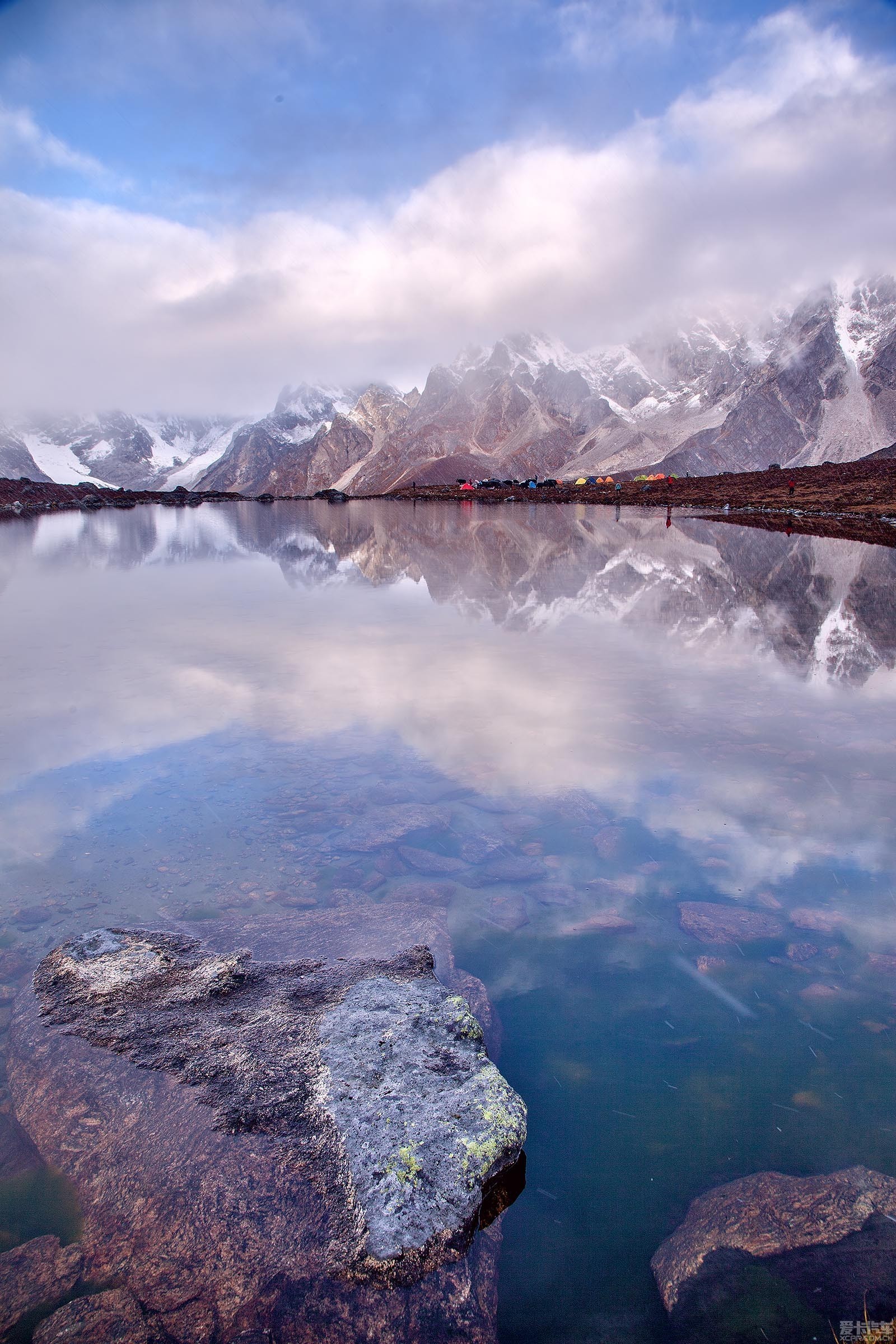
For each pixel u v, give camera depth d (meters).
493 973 4.36
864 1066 3.62
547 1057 3.73
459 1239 2.83
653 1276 2.74
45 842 5.78
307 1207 2.91
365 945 4.52
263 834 5.90
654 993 4.17
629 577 20.91
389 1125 3.21
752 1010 4.01
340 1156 3.08
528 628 13.88
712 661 11.09
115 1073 3.56
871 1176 3.07
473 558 27.48
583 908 4.93
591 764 7.13
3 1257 2.87
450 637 13.02
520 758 7.29
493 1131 3.20
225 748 7.62
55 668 10.86
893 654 11.45
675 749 7.48
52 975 4.26
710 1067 3.64
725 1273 2.73
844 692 9.40
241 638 13.06
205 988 4.11
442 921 4.79
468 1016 3.85
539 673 10.46
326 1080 3.44
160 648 12.20
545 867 5.42
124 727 8.25
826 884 5.08
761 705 8.86
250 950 4.50
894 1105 3.41
